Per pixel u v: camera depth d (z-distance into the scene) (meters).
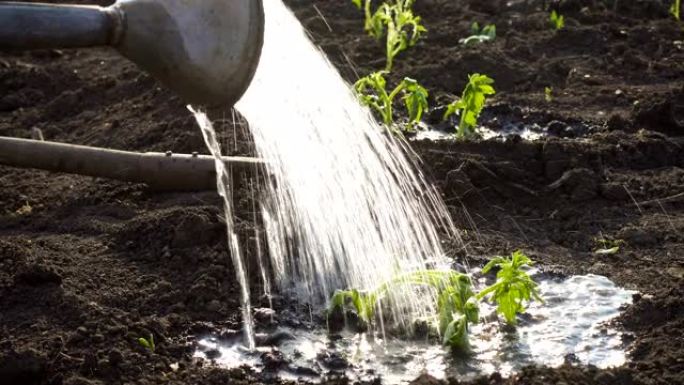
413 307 4.28
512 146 5.55
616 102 6.34
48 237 4.85
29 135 6.17
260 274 4.52
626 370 3.76
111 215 5.05
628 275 4.52
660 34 7.38
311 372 3.88
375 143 5.49
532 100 6.38
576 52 7.11
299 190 5.03
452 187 5.18
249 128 5.63
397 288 4.34
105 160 5.12
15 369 3.79
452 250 4.74
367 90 6.34
